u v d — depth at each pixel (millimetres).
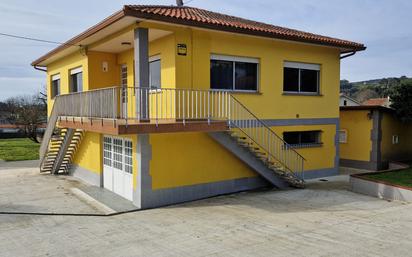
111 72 14977
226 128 11180
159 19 10203
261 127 13258
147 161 10539
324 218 9156
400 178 12359
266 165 12461
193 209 10359
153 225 8891
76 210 10383
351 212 9742
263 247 7164
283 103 13945
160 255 6941
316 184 13766
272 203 10883
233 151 11758
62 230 8633
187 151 11297
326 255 6676
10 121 44781
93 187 13703
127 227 8781
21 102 48125
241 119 12727
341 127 17734
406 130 17969
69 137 14711
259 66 13289
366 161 16656
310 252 6840
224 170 12148
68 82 16828
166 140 10867
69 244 7672
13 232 8531
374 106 16078
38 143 35188
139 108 10453
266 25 15570
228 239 7703
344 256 6617
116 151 12508
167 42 11469
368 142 16562
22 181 15000
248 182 12766
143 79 10594
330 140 15508
